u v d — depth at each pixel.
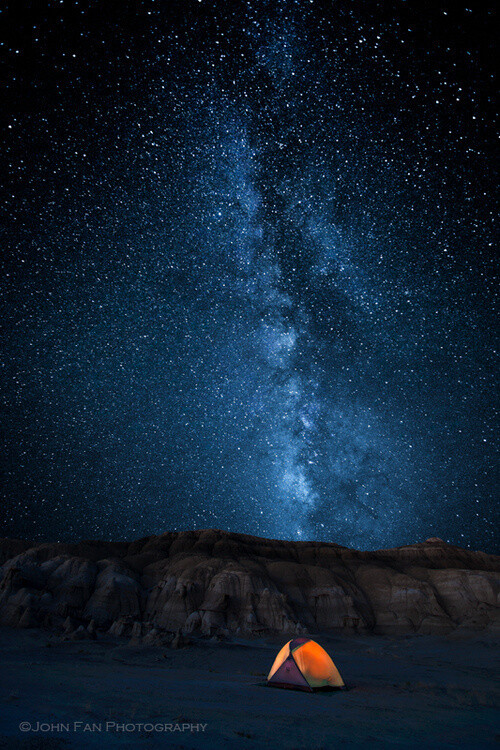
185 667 22.98
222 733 8.78
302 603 43.09
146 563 50.44
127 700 11.72
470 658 29.06
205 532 56.25
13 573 40.84
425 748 8.73
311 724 10.33
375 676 21.20
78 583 40.84
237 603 40.31
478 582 45.91
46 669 17.84
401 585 46.03
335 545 58.06
